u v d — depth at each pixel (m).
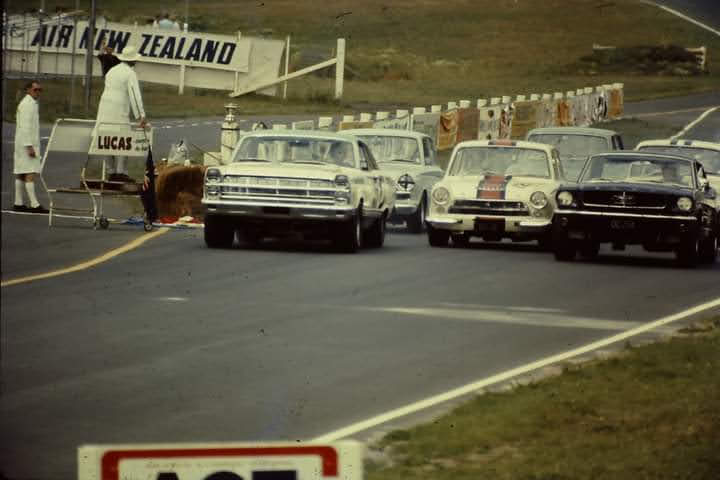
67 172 100.44
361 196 69.44
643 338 42.78
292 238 76.81
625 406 30.81
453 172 76.94
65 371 35.56
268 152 70.94
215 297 50.25
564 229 68.00
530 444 26.98
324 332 42.66
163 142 125.19
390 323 44.84
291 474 11.28
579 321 46.34
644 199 67.62
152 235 72.75
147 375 35.06
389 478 23.89
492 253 71.50
